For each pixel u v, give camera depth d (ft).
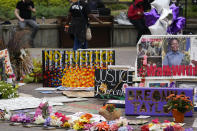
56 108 37.65
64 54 48.78
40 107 33.47
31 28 88.43
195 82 38.58
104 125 29.68
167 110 34.88
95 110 36.94
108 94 41.81
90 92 44.80
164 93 34.91
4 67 46.32
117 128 29.45
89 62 48.34
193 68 38.60
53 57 48.93
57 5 113.39
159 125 29.04
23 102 39.93
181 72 38.70
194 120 33.50
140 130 29.84
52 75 48.96
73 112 36.19
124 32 98.32
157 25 45.78
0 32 76.07
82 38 58.18
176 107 32.24
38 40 93.97
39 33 93.86
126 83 41.42
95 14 95.45
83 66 48.42
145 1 83.05
